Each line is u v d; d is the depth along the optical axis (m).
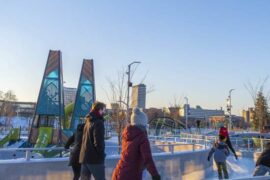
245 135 41.94
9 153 17.92
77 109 33.12
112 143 28.69
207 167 15.30
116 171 4.72
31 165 9.12
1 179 8.67
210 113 112.75
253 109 64.62
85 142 6.44
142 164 4.66
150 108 81.62
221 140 12.38
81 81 33.78
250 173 14.74
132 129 4.70
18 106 88.62
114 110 37.03
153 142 28.22
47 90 30.42
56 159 9.59
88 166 6.38
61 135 28.77
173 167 12.38
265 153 7.43
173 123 61.16
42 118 30.42
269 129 12.77
